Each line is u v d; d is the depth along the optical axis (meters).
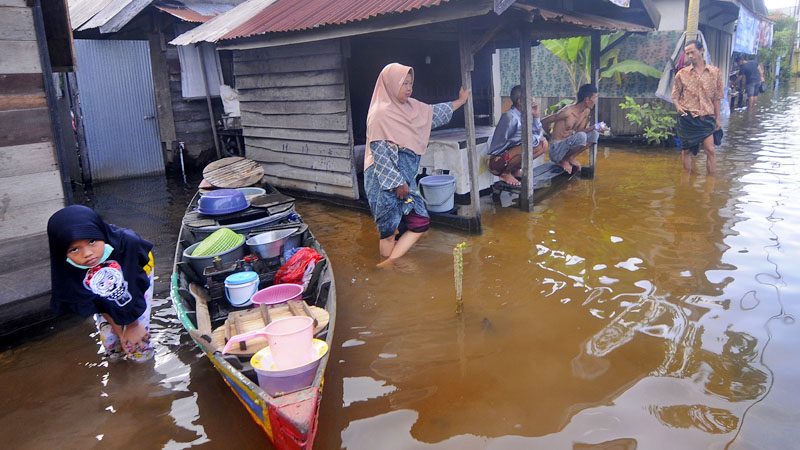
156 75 11.57
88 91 10.59
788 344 3.78
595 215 6.96
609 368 3.64
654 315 4.29
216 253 4.84
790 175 8.28
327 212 8.05
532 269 5.39
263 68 9.00
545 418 3.20
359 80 10.03
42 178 4.75
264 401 2.79
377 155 5.36
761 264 5.09
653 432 3.00
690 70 8.19
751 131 12.63
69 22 5.43
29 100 4.62
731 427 3.00
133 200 9.48
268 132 9.34
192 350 4.32
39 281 4.80
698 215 6.62
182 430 3.33
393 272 5.55
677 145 11.30
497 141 7.71
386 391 3.57
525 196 7.35
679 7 11.05
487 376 3.66
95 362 4.20
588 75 12.35
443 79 10.66
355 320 4.57
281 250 5.24
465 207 7.58
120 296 3.85
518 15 6.12
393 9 6.03
